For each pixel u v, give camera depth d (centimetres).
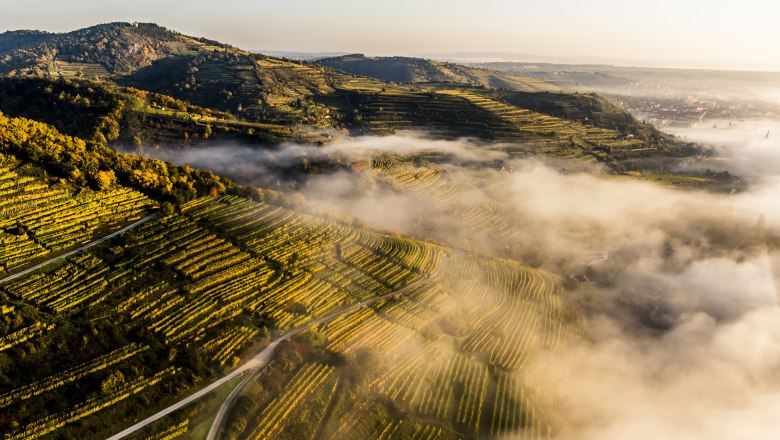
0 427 6956
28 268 9612
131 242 11112
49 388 7619
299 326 10544
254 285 11069
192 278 10650
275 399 8750
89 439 7219
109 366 8262
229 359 9138
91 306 9200
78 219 11231
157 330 9138
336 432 8738
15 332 8181
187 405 8125
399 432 9181
